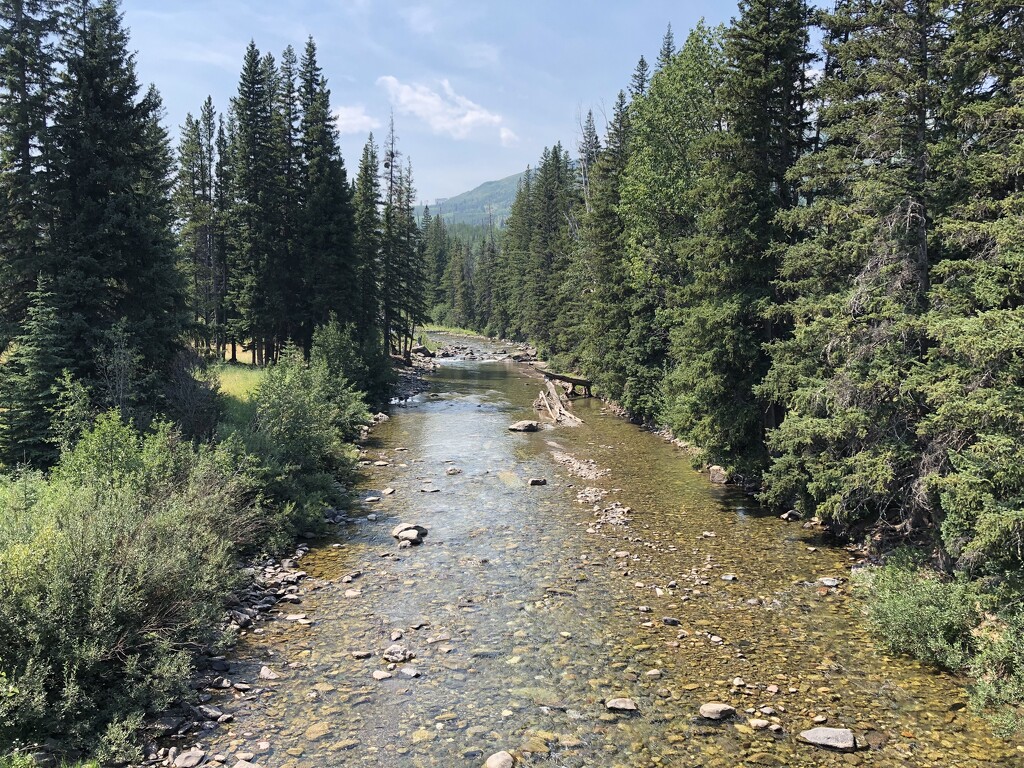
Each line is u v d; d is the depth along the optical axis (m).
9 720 6.52
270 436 17.72
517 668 9.35
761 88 18.06
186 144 46.31
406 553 14.44
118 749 6.86
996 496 9.19
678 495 19.84
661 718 8.08
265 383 19.69
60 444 14.07
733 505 18.72
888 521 14.92
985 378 9.80
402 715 8.07
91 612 7.66
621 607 11.62
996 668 8.50
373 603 11.66
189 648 9.23
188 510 11.47
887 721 8.02
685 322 20.53
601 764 7.12
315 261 41.09
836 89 14.39
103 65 19.08
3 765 5.95
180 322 20.91
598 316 38.16
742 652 9.91
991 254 10.79
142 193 20.39
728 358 18.27
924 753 7.34
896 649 9.90
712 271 18.62
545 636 10.41
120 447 12.49
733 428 18.58
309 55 43.00
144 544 9.03
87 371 17.81
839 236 14.91
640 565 13.84
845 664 9.52
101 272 18.38
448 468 23.25
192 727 7.63
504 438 29.55
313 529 15.80
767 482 17.23
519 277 90.12
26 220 18.22
